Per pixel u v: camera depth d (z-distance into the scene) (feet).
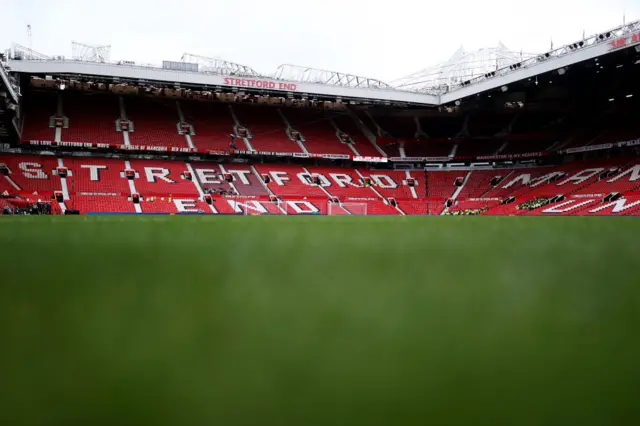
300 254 8.03
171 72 111.24
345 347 2.84
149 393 2.10
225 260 7.04
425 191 138.82
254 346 2.87
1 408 1.95
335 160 147.33
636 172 115.55
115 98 138.92
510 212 121.60
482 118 155.12
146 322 3.39
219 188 122.62
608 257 7.70
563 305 4.05
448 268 6.28
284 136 143.33
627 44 84.74
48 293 4.41
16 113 98.68
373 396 2.10
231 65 124.16
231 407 2.01
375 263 6.78
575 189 120.37
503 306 4.02
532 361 2.64
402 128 156.87
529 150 140.05
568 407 2.05
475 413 1.93
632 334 3.18
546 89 126.93
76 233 13.80
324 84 122.72
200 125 138.72
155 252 8.20
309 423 1.83
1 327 3.21
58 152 120.88
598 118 138.72
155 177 121.49
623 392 2.21
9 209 90.63
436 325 3.38
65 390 2.15
